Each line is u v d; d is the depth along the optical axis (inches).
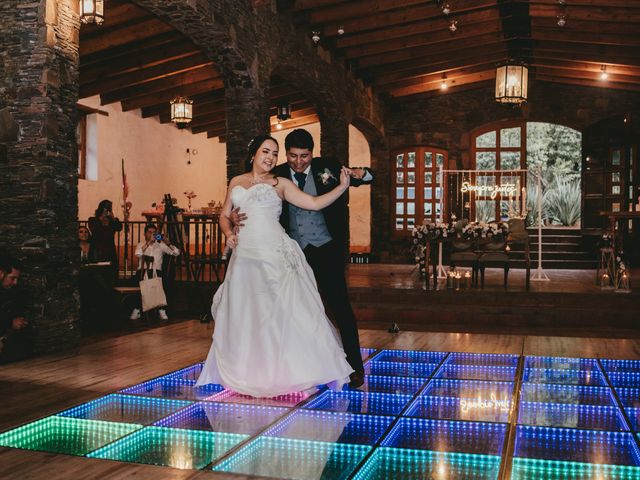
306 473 101.9
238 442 118.3
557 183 840.9
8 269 201.5
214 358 160.2
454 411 139.4
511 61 451.8
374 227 661.9
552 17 460.8
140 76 463.5
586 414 137.8
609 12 433.4
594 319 314.0
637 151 563.8
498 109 634.8
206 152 666.8
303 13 417.4
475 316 323.3
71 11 220.4
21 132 211.0
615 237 399.2
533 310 319.6
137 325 313.7
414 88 625.9
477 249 391.5
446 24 460.1
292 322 150.4
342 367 152.9
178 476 100.3
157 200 585.6
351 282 409.4
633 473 101.7
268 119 380.8
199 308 367.6
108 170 524.1
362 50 496.1
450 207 645.3
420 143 652.7
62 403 145.0
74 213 222.8
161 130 591.2
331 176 162.9
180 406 143.7
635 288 365.4
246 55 348.5
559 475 100.2
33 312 209.3
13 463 106.1
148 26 381.7
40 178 209.8
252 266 154.5
